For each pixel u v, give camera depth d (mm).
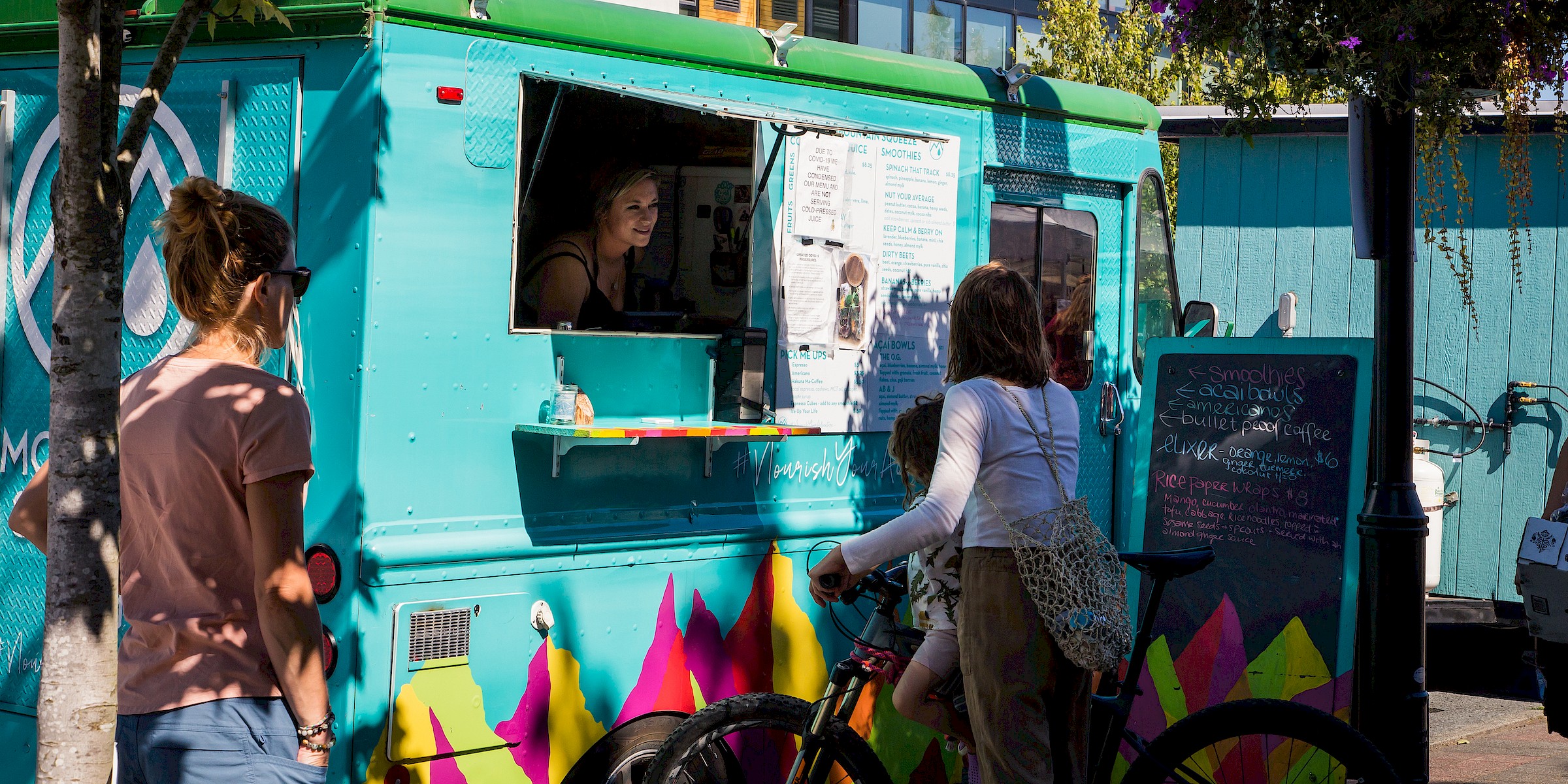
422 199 3094
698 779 3449
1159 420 4578
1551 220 7090
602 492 3439
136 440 2172
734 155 3691
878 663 3252
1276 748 3326
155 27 3234
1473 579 7332
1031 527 2834
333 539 3041
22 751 3436
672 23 3584
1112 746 3229
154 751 2141
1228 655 4293
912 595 3260
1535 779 5039
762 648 3785
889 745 4066
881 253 4043
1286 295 7566
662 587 3549
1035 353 2977
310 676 2164
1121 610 2895
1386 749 4062
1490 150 7164
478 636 3203
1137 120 4988
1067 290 4762
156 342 3225
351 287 3029
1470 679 6742
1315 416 4289
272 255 2287
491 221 3217
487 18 3178
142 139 2088
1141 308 5125
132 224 3275
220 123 3166
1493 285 7215
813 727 3197
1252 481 4363
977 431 2834
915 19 16109
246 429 2137
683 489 3613
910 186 4105
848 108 3943
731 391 3629
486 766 3223
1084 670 2916
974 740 3027
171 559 2174
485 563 3207
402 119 3057
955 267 4270
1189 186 7945
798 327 3826
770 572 3805
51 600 1925
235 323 2281
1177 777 3295
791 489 3869
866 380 4031
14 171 3447
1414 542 4051
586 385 3400
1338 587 4156
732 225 3709
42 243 3400
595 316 3537
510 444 3260
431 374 3119
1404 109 3855
